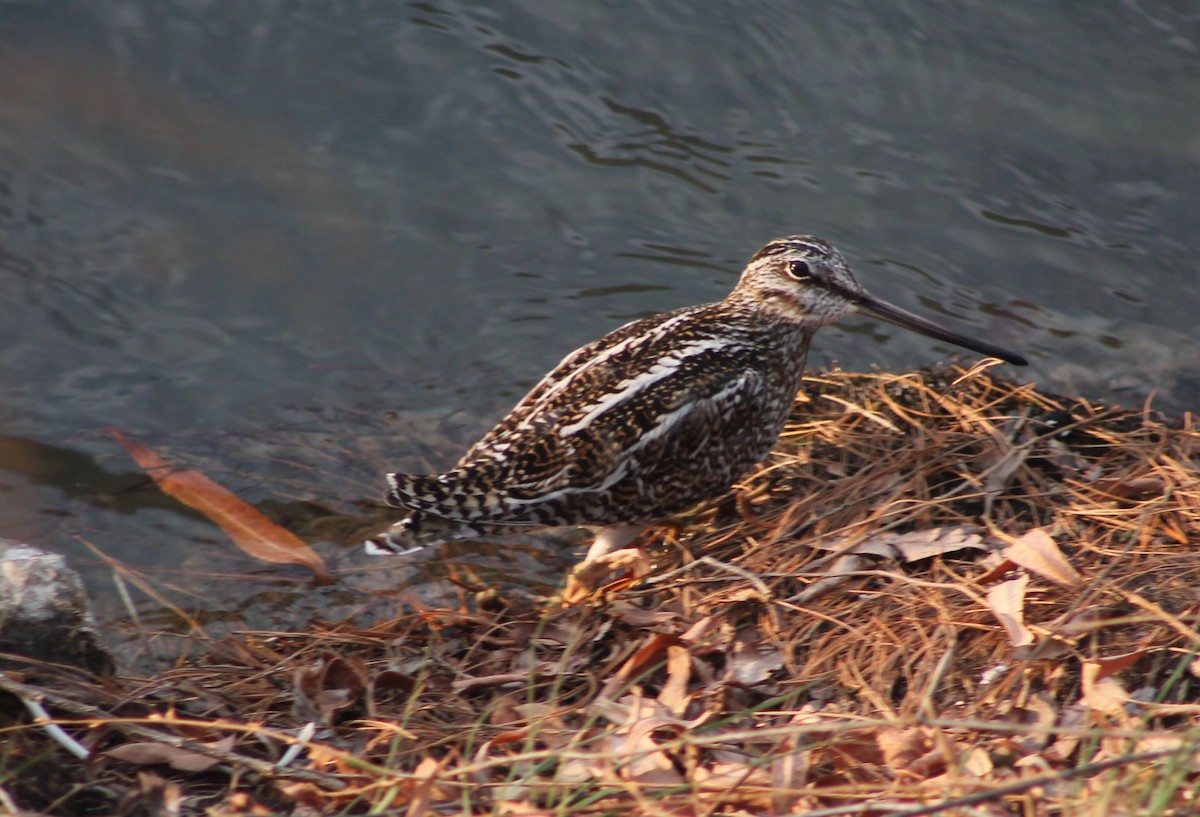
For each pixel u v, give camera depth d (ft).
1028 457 31.81
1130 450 31.99
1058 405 35.50
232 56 47.29
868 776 21.31
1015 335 39.73
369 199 43.80
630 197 44.32
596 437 29.78
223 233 42.55
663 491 30.76
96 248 41.65
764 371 32.19
